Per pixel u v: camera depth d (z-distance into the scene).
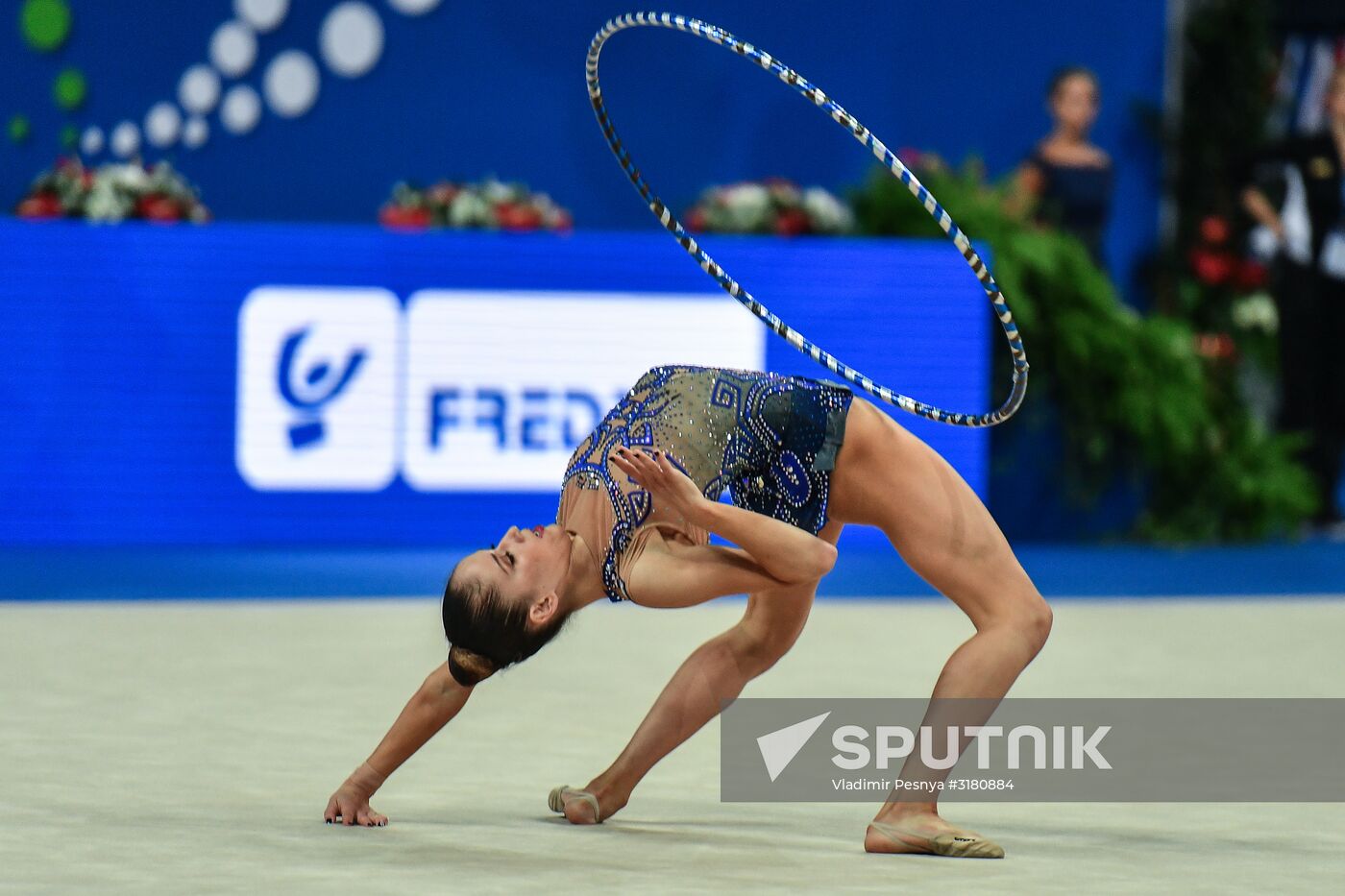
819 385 13.79
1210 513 37.25
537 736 17.77
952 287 33.34
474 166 38.94
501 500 32.03
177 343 31.03
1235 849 13.55
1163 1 40.16
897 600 28.55
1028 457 36.44
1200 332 39.19
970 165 37.44
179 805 14.29
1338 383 38.78
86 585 27.86
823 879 12.12
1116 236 40.19
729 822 14.29
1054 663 22.97
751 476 13.60
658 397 13.76
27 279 30.55
